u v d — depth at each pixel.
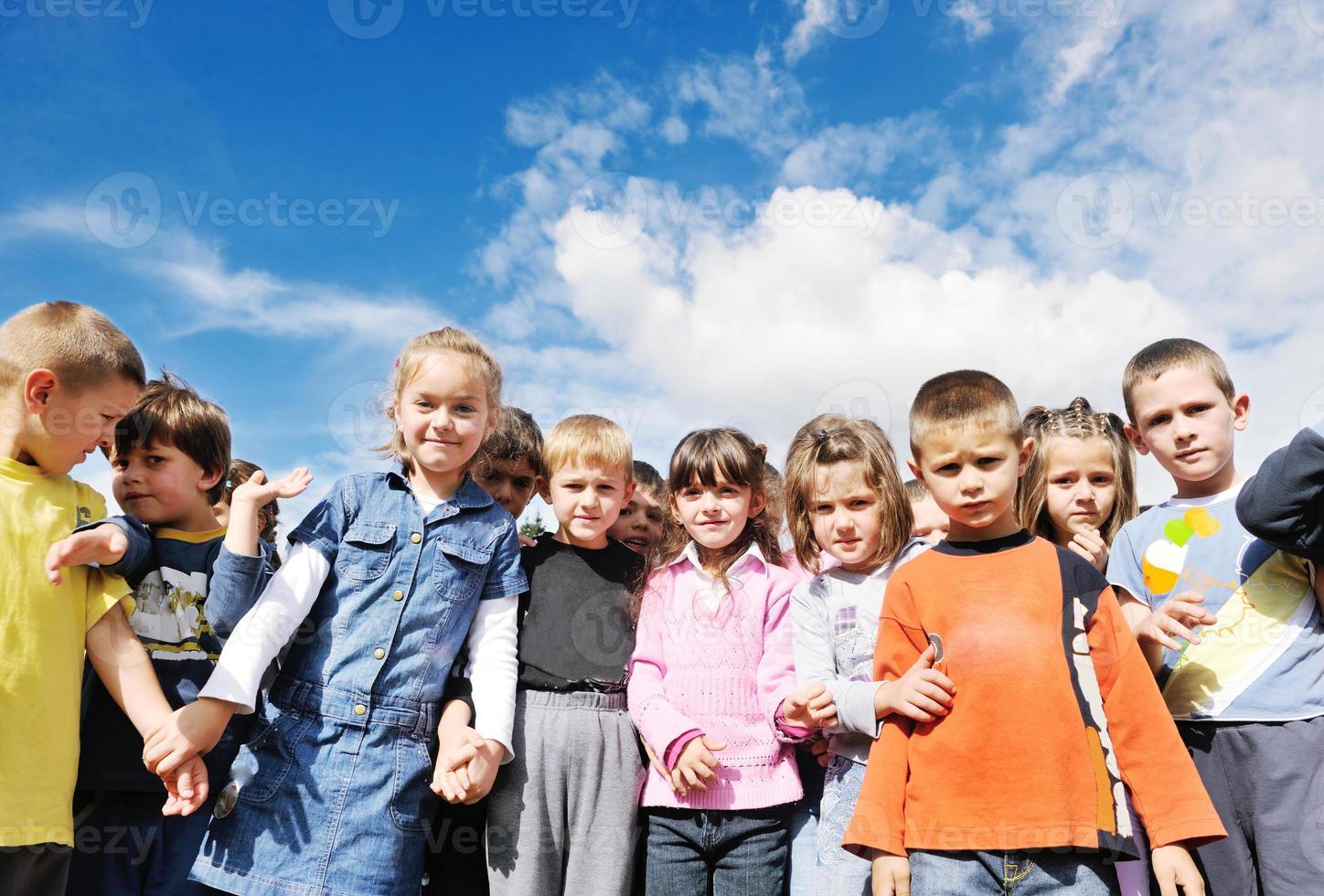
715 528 2.74
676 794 2.43
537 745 2.43
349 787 2.18
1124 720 2.00
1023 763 1.93
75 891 2.23
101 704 2.34
